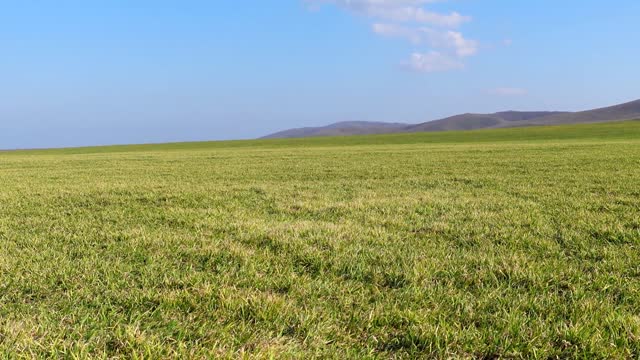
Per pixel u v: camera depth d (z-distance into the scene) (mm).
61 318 3959
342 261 5609
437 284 4785
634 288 4535
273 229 7371
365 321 3930
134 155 50062
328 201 10953
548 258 5754
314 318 3971
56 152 80000
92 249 6320
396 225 7809
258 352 3301
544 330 3682
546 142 56562
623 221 7762
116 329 3680
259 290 4711
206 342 3512
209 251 6008
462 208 9547
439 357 3357
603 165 20219
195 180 17875
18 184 17109
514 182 14703
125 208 10180
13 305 4309
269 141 102625
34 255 5984
